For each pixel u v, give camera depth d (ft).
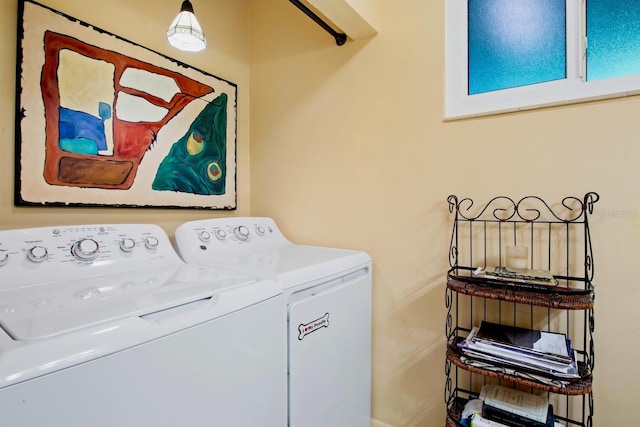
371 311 5.11
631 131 3.56
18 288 2.88
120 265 3.61
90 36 4.06
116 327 2.09
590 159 3.75
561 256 3.90
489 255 4.32
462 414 3.82
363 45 5.25
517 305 4.19
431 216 4.72
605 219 3.68
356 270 4.63
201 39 3.77
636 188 3.55
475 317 4.45
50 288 2.93
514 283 3.55
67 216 3.98
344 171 5.45
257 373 2.98
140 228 4.05
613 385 3.68
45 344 1.82
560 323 3.95
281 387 3.28
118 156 4.36
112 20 4.31
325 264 4.08
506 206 4.21
